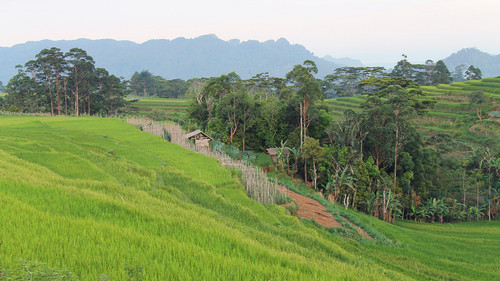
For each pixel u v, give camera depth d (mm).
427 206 46656
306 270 8922
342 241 22375
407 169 47812
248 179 28797
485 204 50406
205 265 7777
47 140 29438
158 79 186500
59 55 89688
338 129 51125
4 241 7348
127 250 7957
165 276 6988
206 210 16797
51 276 5332
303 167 51312
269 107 56406
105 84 96812
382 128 44688
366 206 42750
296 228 21234
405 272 18031
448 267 20781
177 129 49188
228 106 55281
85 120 56406
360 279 9469
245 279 7375
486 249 27625
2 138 27062
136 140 38438
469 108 84812
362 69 146250
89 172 19484
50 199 11703
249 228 15242
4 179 13344
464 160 57469
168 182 23469
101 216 10859
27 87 88812
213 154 38344
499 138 66875
